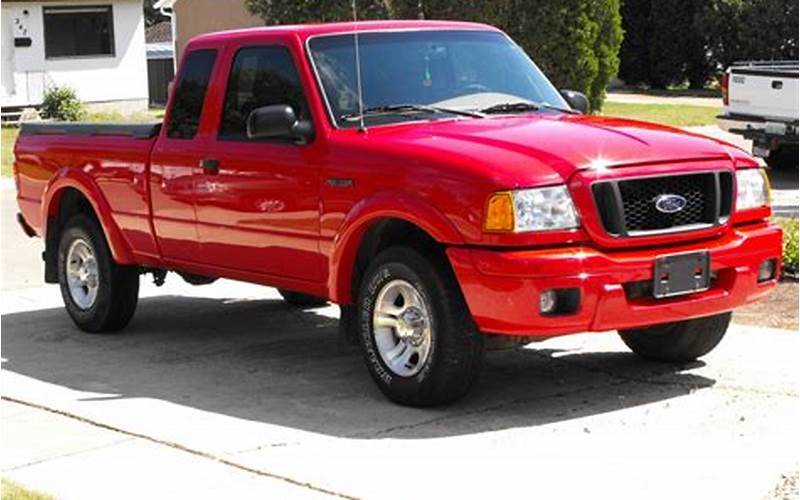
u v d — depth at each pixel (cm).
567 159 703
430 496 594
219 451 674
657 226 721
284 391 808
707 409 732
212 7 4188
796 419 707
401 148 736
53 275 1046
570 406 748
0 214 1830
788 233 1161
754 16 4134
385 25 852
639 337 843
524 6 2531
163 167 903
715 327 812
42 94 3656
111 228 962
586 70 2559
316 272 797
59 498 603
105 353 940
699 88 4403
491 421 720
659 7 4312
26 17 3619
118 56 3797
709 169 739
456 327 716
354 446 678
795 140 1880
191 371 873
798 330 928
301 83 809
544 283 681
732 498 582
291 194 800
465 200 694
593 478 614
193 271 909
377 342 758
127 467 652
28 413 770
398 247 740
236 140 848
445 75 840
